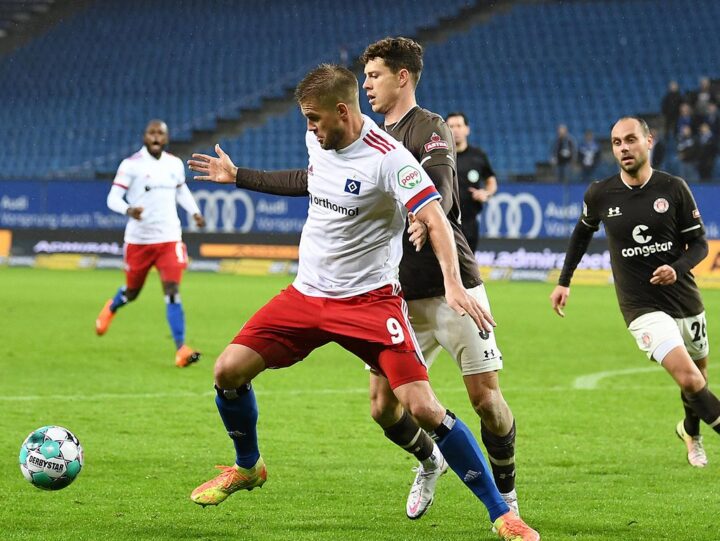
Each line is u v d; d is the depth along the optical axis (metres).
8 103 117.19
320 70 15.68
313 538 16.62
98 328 40.88
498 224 80.50
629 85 102.88
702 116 85.19
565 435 26.23
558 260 78.81
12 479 20.38
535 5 115.25
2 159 109.75
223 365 16.45
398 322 16.27
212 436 25.42
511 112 102.38
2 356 39.38
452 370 38.16
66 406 29.36
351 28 119.12
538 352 42.84
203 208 86.50
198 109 112.56
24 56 123.56
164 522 17.52
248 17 124.25
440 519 18.17
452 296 14.95
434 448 18.12
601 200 22.78
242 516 18.03
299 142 103.56
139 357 39.91
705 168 83.81
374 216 16.12
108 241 87.44
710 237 75.12
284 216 84.38
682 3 110.62
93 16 127.44
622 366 39.09
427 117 18.23
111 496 19.31
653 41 107.12
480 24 115.19
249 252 85.25
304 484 20.70
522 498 19.62
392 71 18.44
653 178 22.34
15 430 25.59
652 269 22.33
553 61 107.44
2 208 89.75
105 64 120.69
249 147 104.25
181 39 122.38
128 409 29.06
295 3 124.19
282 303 16.67
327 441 25.17
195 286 73.12
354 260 16.36
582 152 86.12
